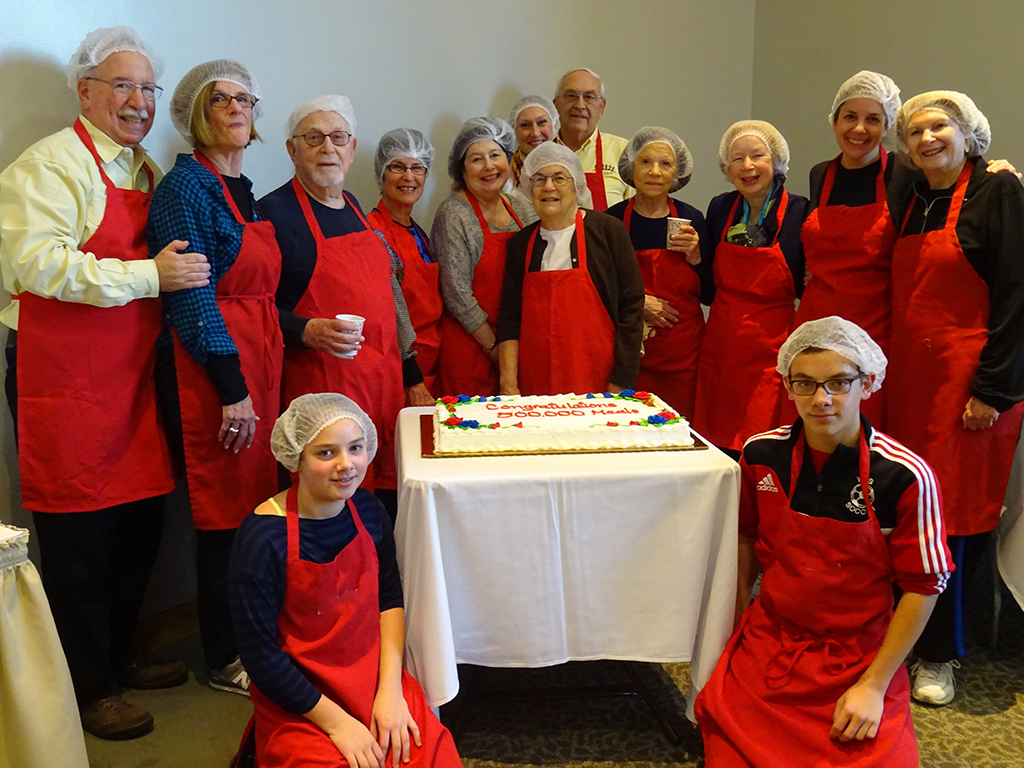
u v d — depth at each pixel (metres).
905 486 1.66
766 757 1.64
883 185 2.38
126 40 1.99
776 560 1.79
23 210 1.84
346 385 2.33
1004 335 2.05
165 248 1.95
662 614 1.87
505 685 2.27
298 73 2.79
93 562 2.03
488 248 2.71
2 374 2.20
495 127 2.73
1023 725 2.11
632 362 2.51
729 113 4.39
